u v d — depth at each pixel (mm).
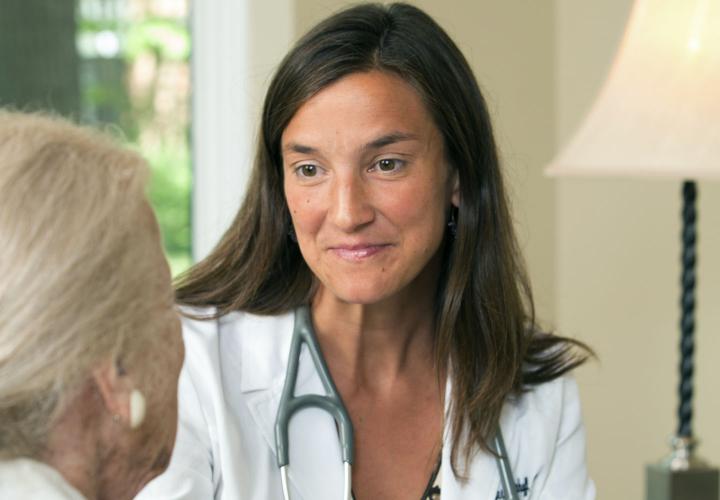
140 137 3193
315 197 1579
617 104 2219
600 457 3211
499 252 1742
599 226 3205
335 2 2975
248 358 1722
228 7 3090
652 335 3068
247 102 2988
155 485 1576
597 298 3217
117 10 3160
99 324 988
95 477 1059
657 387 3059
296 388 1712
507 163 3080
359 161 1556
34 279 966
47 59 3107
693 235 2400
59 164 1003
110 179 1021
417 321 1763
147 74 3189
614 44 3090
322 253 1597
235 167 3061
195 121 3205
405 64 1570
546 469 1785
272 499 1652
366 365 1751
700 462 2441
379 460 1721
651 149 2152
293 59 1576
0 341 959
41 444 1002
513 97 3229
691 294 2418
